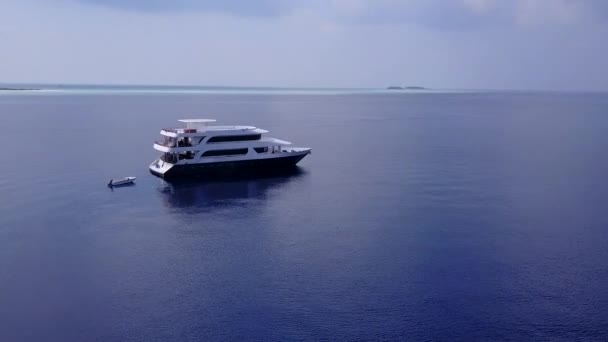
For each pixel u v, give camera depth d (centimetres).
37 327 3656
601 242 5191
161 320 3766
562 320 3719
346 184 7819
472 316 3784
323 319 3769
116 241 5288
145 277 4441
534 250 4997
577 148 11612
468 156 10475
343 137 13825
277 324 3709
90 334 3584
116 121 17212
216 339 3534
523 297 4047
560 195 7050
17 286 4262
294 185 7762
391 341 3497
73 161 9350
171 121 17338
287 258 4850
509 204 6600
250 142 8606
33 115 19175
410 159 10125
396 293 4134
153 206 6569
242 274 4506
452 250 5012
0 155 9900
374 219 6006
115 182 7569
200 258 4856
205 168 8331
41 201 6694
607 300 3991
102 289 4219
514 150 11325
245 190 7438
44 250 5025
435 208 6444
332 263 4728
